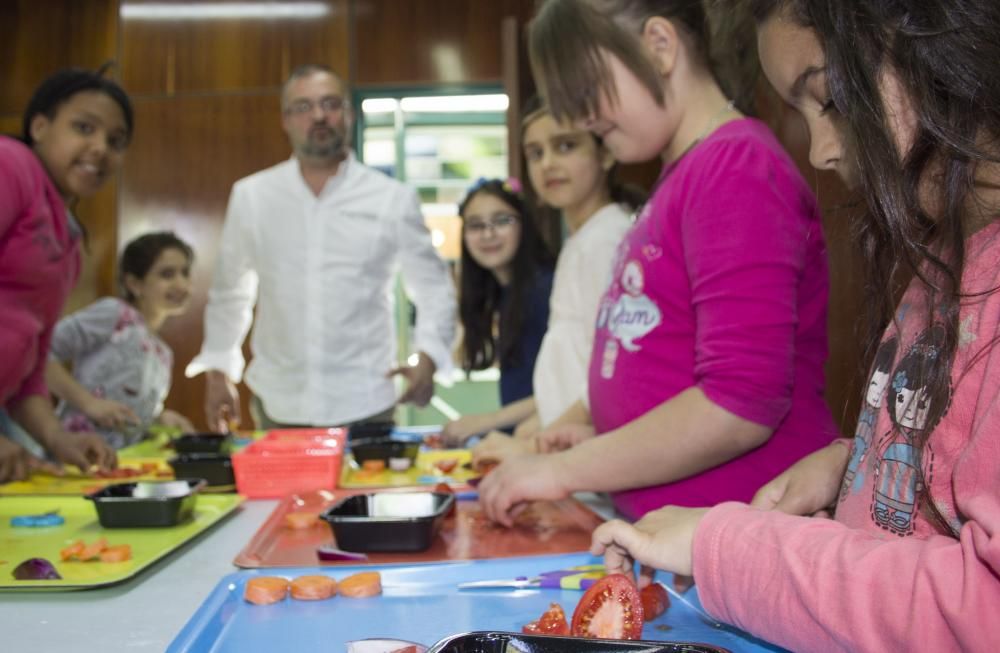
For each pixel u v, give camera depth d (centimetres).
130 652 59
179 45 403
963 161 45
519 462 92
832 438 89
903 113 47
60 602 71
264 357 246
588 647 44
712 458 80
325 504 112
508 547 87
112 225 399
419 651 54
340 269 241
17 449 132
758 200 79
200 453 163
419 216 252
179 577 79
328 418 238
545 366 155
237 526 104
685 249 84
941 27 44
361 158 404
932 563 40
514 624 63
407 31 397
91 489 129
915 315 54
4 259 133
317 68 239
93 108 151
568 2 90
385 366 248
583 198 164
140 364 231
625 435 85
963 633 38
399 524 84
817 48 55
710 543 54
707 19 90
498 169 455
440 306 248
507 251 203
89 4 407
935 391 48
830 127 59
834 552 46
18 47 409
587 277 150
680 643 43
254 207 246
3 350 135
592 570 75
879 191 48
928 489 48
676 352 90
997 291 46
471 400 466
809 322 88
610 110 91
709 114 92
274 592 69
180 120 401
